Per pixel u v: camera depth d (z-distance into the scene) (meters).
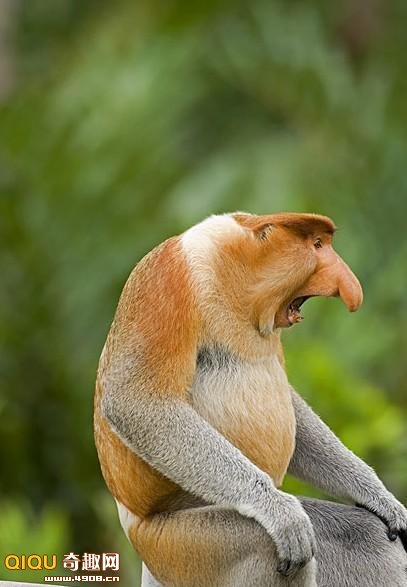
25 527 11.05
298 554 6.80
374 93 15.77
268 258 7.10
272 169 15.05
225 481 6.89
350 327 13.32
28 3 20.34
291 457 7.61
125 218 14.35
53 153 14.59
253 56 16.05
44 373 13.70
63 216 14.27
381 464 11.78
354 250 14.42
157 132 15.29
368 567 7.52
